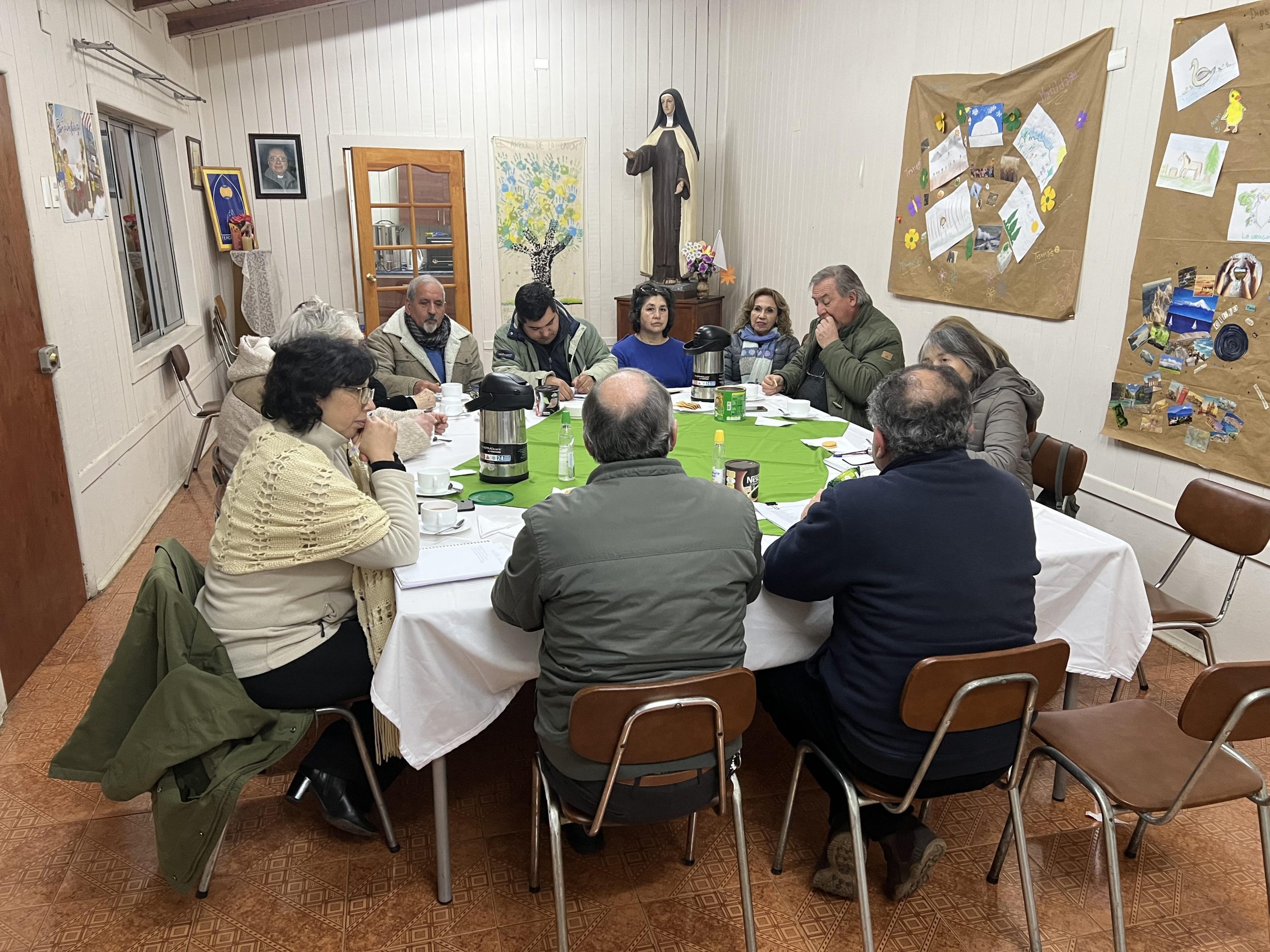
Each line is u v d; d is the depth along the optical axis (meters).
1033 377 3.57
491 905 1.82
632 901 1.84
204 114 5.94
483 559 1.84
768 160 6.00
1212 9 2.68
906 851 1.78
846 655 1.66
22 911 1.79
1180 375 2.86
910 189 4.29
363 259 6.22
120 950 1.69
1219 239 2.68
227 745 1.69
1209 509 2.39
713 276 6.72
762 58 5.99
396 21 6.04
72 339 3.23
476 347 3.92
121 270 4.17
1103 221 3.16
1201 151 2.72
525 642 1.69
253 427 2.81
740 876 1.64
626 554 1.46
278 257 6.29
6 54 2.79
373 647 1.79
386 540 1.73
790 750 2.40
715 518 1.52
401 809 2.12
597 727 1.42
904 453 1.61
